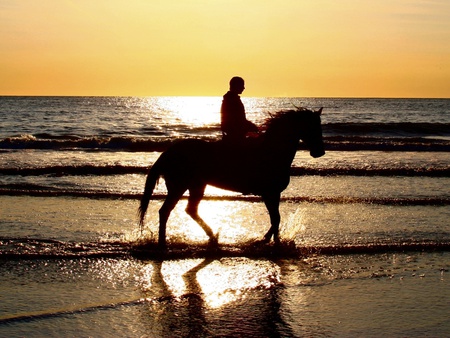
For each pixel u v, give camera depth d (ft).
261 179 29.99
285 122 30.32
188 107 349.20
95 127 134.31
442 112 241.35
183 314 21.25
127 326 20.07
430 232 33.86
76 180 52.49
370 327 20.16
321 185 50.90
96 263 27.40
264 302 22.58
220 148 30.04
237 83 30.60
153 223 35.94
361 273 26.30
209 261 28.07
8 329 19.61
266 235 30.71
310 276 25.82
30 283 24.48
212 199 44.86
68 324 20.13
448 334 19.60
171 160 29.73
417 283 24.98
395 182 52.65
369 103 406.41
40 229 33.68
